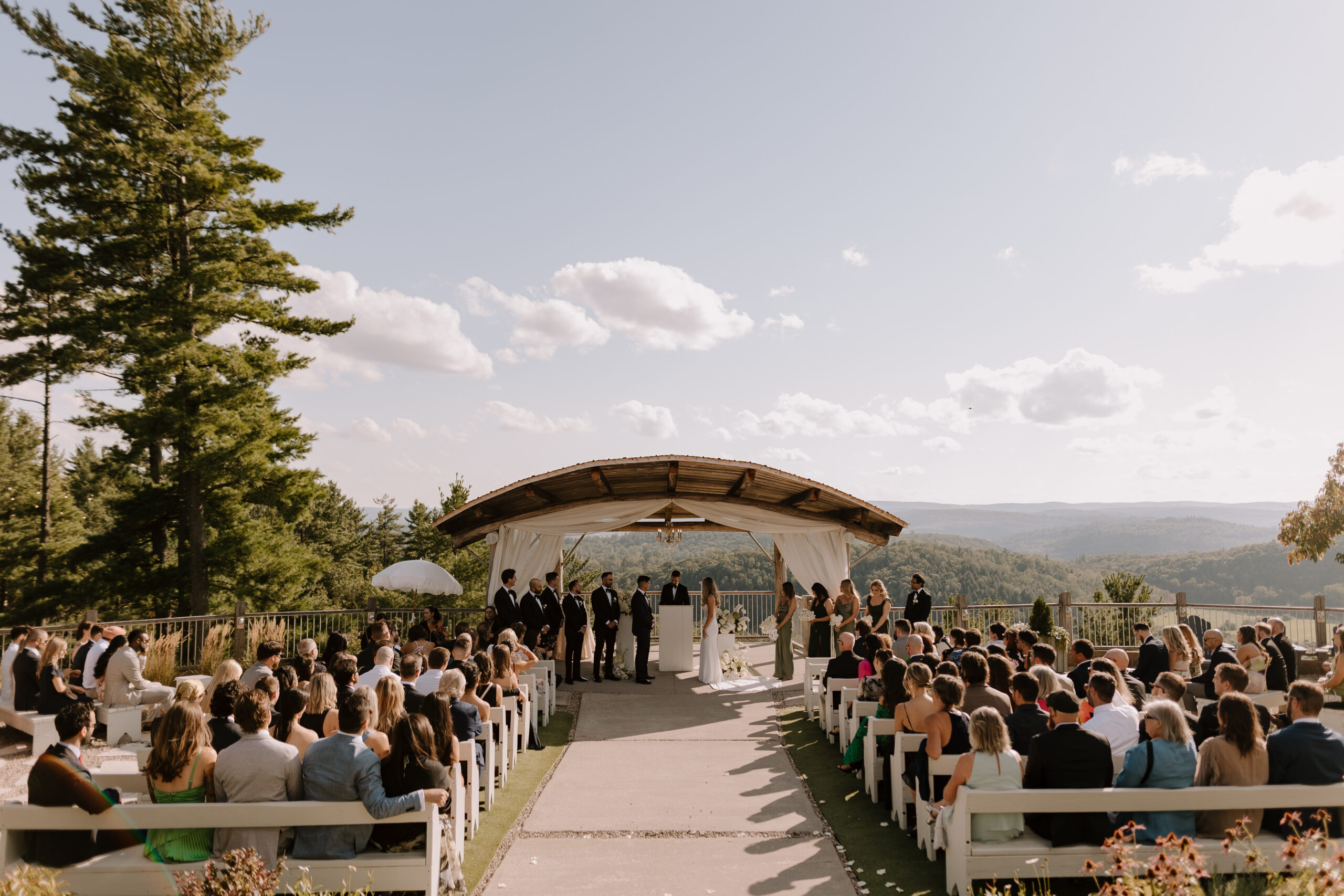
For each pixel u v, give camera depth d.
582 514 16.25
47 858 4.45
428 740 4.94
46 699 8.96
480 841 6.16
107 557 24.27
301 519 24.92
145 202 20.83
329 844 4.66
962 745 5.77
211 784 4.84
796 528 16.28
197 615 21.36
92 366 21.86
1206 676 9.58
